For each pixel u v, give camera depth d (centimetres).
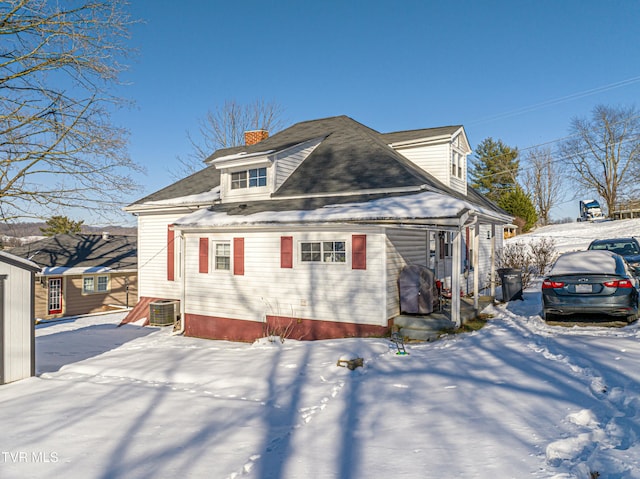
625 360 608
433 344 898
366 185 1215
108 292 2450
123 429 508
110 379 772
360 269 1044
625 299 862
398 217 970
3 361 763
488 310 1227
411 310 1052
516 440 395
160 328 1541
